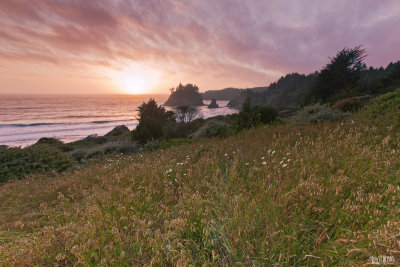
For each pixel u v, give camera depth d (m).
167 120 38.59
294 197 2.38
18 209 4.10
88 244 1.89
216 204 2.50
